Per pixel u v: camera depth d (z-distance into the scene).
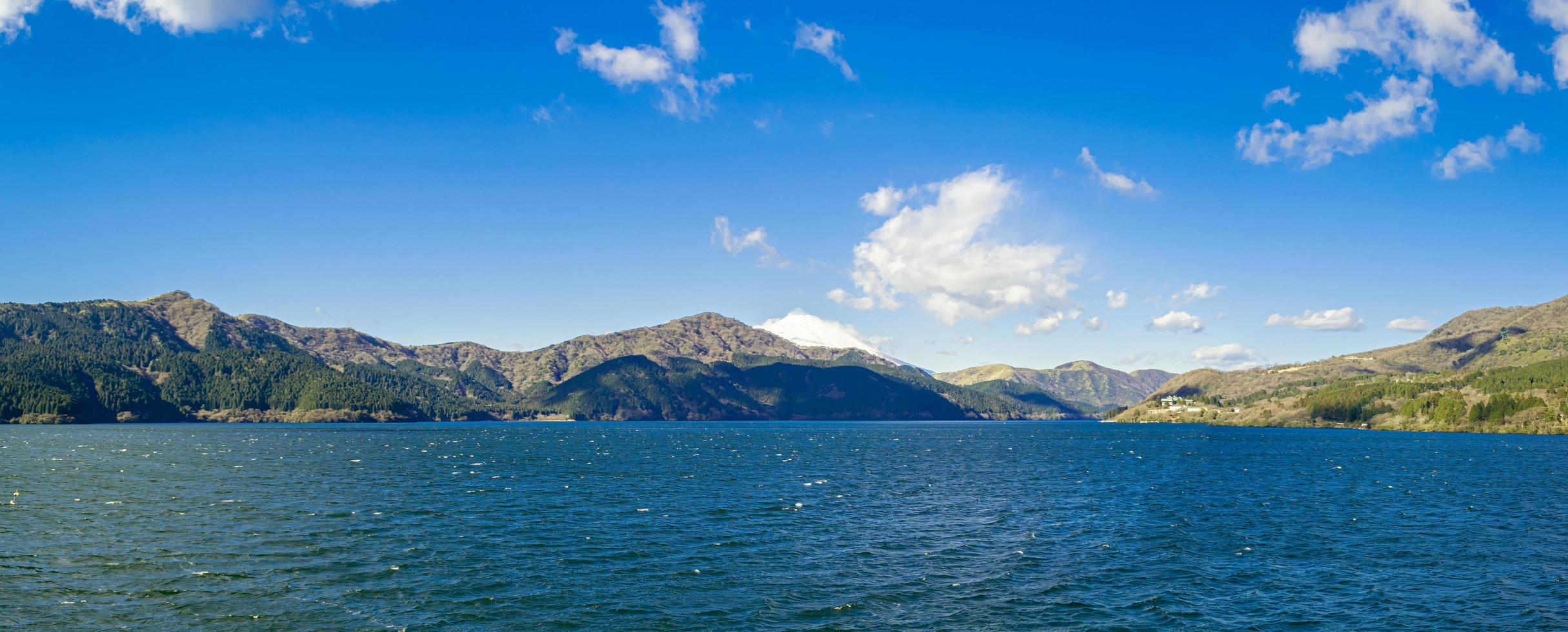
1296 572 66.12
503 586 60.09
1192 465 164.62
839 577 63.62
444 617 53.25
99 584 59.06
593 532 80.06
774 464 163.25
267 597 56.59
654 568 65.81
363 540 75.00
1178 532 82.31
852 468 156.00
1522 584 62.78
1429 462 177.75
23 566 63.47
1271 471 149.12
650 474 137.62
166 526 80.00
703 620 53.16
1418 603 57.91
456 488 112.75
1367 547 75.62
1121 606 56.84
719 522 86.75
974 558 70.12
